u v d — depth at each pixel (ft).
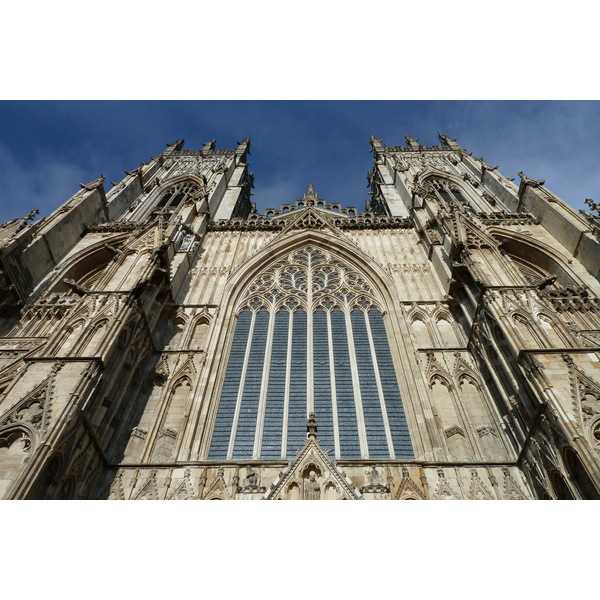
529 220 140.36
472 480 64.85
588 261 117.08
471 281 91.40
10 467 50.93
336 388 86.79
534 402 62.34
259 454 74.28
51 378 61.52
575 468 53.01
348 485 56.39
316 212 147.13
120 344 74.95
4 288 100.63
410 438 76.43
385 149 242.17
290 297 112.68
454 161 217.97
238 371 90.63
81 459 59.88
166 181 210.59
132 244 103.76
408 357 88.79
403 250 128.16
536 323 69.97
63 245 128.57
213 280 116.06
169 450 73.26
